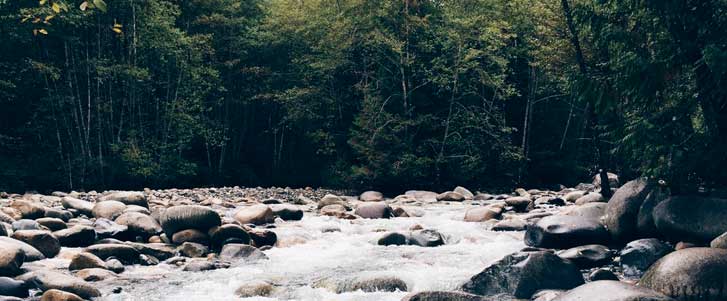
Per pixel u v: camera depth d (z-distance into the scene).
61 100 27.47
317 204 19.84
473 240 11.41
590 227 9.87
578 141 33.50
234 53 34.88
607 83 10.16
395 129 28.34
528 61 28.58
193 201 18.77
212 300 7.20
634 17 10.23
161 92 33.06
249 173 36.19
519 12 28.53
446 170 29.69
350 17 29.97
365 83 30.41
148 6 29.41
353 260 9.52
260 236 10.96
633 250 8.30
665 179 9.45
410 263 9.20
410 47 29.80
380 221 14.48
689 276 6.10
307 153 38.19
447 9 30.30
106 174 29.12
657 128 9.28
